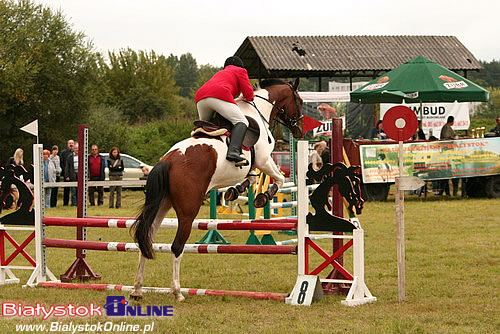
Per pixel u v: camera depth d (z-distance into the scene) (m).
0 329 7.01
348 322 7.18
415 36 41.62
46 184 14.55
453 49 40.62
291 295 8.35
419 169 22.02
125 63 73.06
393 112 8.36
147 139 41.16
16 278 10.10
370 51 39.09
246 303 8.30
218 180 8.38
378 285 9.35
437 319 7.27
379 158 21.72
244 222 8.88
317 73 38.12
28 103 37.72
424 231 15.06
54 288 9.45
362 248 8.30
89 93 39.47
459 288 9.03
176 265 8.29
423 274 10.10
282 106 10.09
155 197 7.86
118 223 9.23
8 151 37.56
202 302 8.37
